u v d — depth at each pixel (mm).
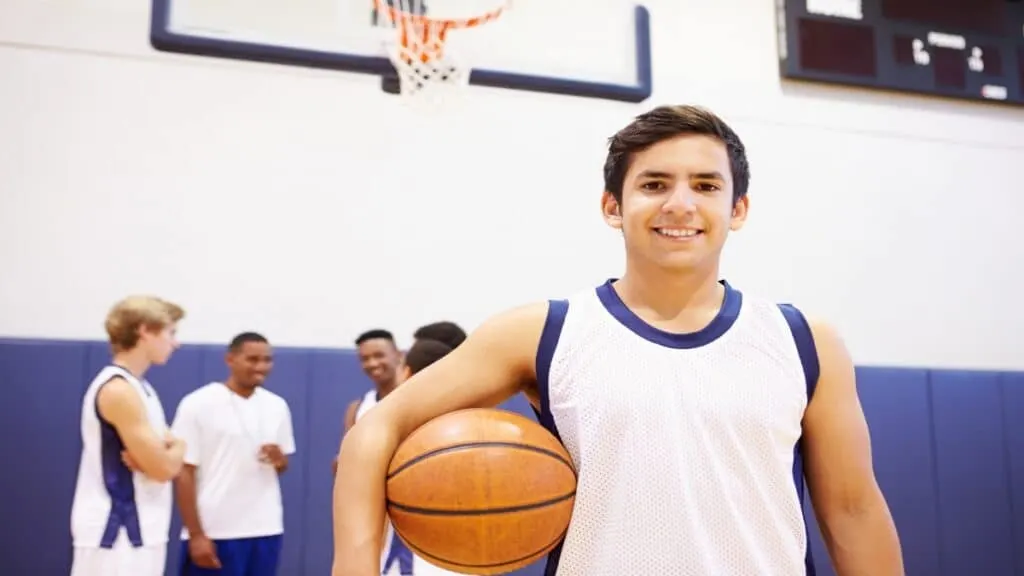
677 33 4445
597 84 3766
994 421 4285
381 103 4035
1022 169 4812
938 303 4547
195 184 3771
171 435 2779
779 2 4535
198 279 3717
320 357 3701
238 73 3885
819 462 1062
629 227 1062
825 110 4566
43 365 3412
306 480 3576
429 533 965
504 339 1067
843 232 4477
